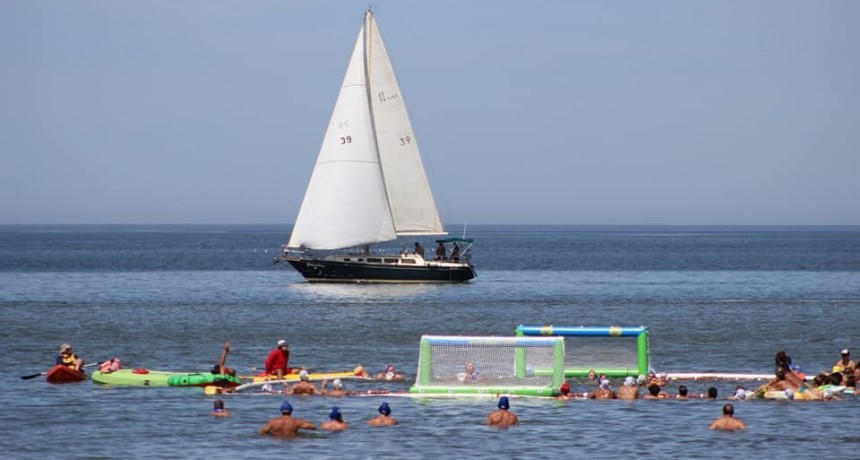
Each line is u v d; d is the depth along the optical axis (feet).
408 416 409.08
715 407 426.51
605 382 457.27
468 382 462.19
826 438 371.15
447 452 352.69
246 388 473.26
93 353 617.21
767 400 442.09
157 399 445.78
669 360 588.50
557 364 461.78
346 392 460.55
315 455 348.79
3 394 456.45
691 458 345.10
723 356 605.31
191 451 354.74
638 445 361.51
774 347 650.84
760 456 347.56
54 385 481.46
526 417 406.62
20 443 365.40
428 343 467.11
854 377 471.21
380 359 594.24
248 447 359.87
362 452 352.69
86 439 371.15
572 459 343.87
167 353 619.26
